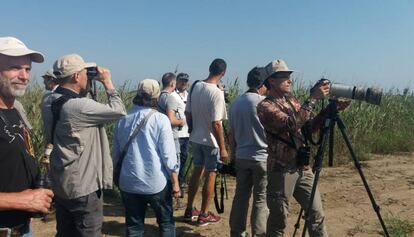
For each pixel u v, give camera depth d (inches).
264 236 195.2
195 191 249.8
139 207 181.3
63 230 152.6
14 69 98.7
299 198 177.5
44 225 245.3
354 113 498.0
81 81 149.0
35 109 306.3
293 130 164.4
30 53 100.0
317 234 176.2
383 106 562.9
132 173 176.7
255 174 194.5
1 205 90.7
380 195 313.3
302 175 173.2
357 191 322.7
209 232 237.9
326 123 167.3
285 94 172.4
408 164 423.2
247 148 193.2
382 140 494.9
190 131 244.2
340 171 389.1
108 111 145.8
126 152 178.1
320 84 167.6
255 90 199.3
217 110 225.0
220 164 222.2
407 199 303.3
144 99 180.9
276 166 168.2
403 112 584.4
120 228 243.8
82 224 146.6
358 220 259.0
